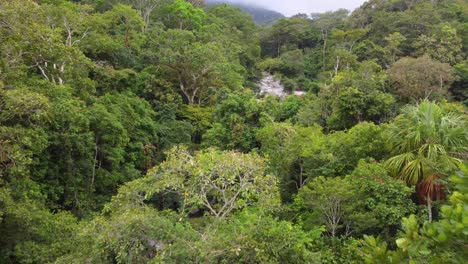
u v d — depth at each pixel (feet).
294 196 37.78
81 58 42.14
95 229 22.81
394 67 71.10
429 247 6.93
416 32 121.90
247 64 151.43
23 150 30.12
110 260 20.88
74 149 42.39
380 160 34.68
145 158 56.39
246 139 52.65
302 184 41.09
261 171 27.96
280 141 43.96
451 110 43.88
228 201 26.20
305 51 182.50
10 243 28.99
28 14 34.17
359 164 32.50
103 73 64.49
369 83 59.36
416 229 7.02
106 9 111.65
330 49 158.61
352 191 28.50
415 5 148.46
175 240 19.93
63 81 50.16
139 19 86.28
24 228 28.91
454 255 6.54
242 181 26.71
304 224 31.58
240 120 54.39
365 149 36.19
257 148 50.21
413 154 31.81
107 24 77.36
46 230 29.27
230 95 58.23
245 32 176.24
